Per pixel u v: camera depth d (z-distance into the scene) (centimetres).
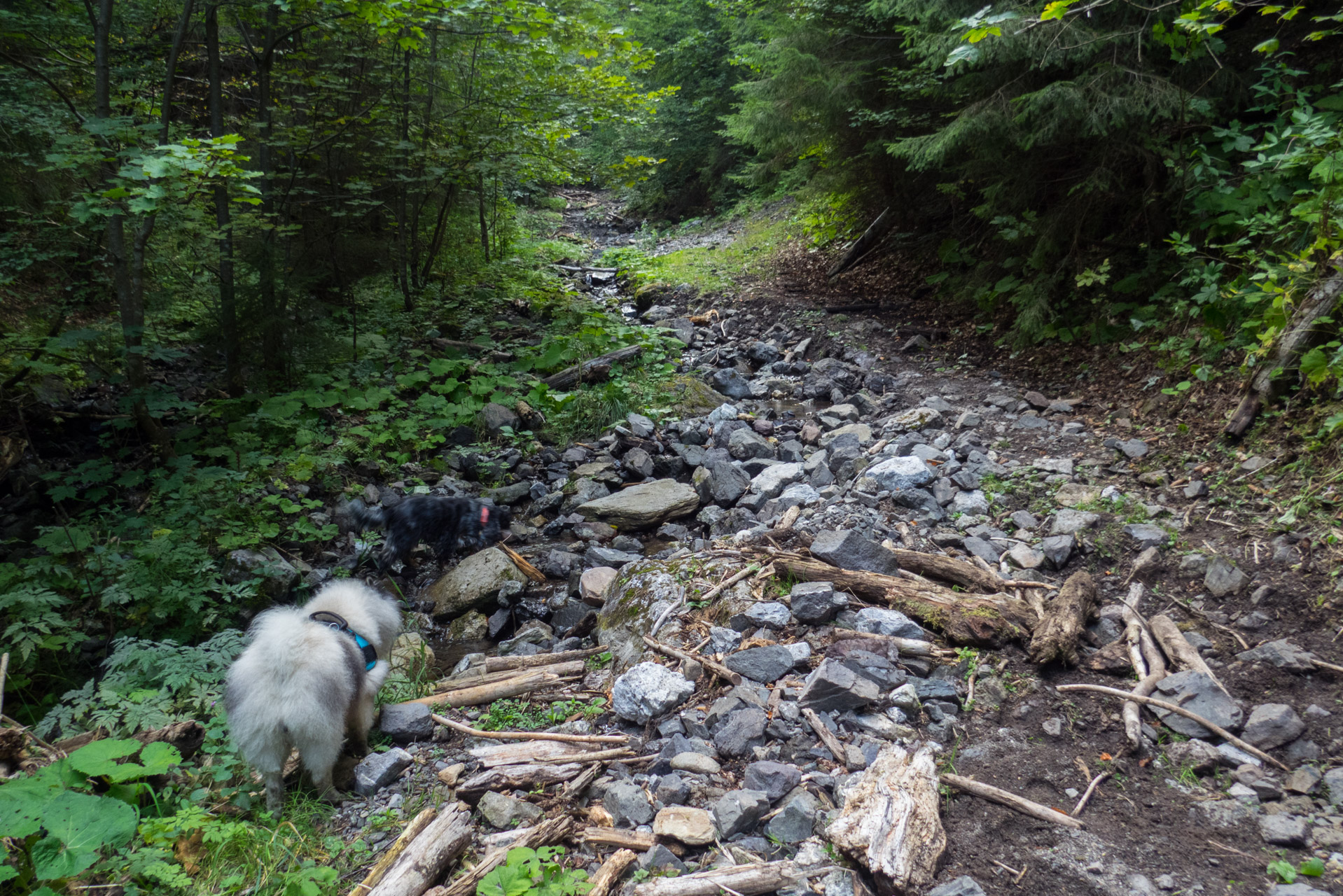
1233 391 593
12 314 787
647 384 900
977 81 844
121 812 280
